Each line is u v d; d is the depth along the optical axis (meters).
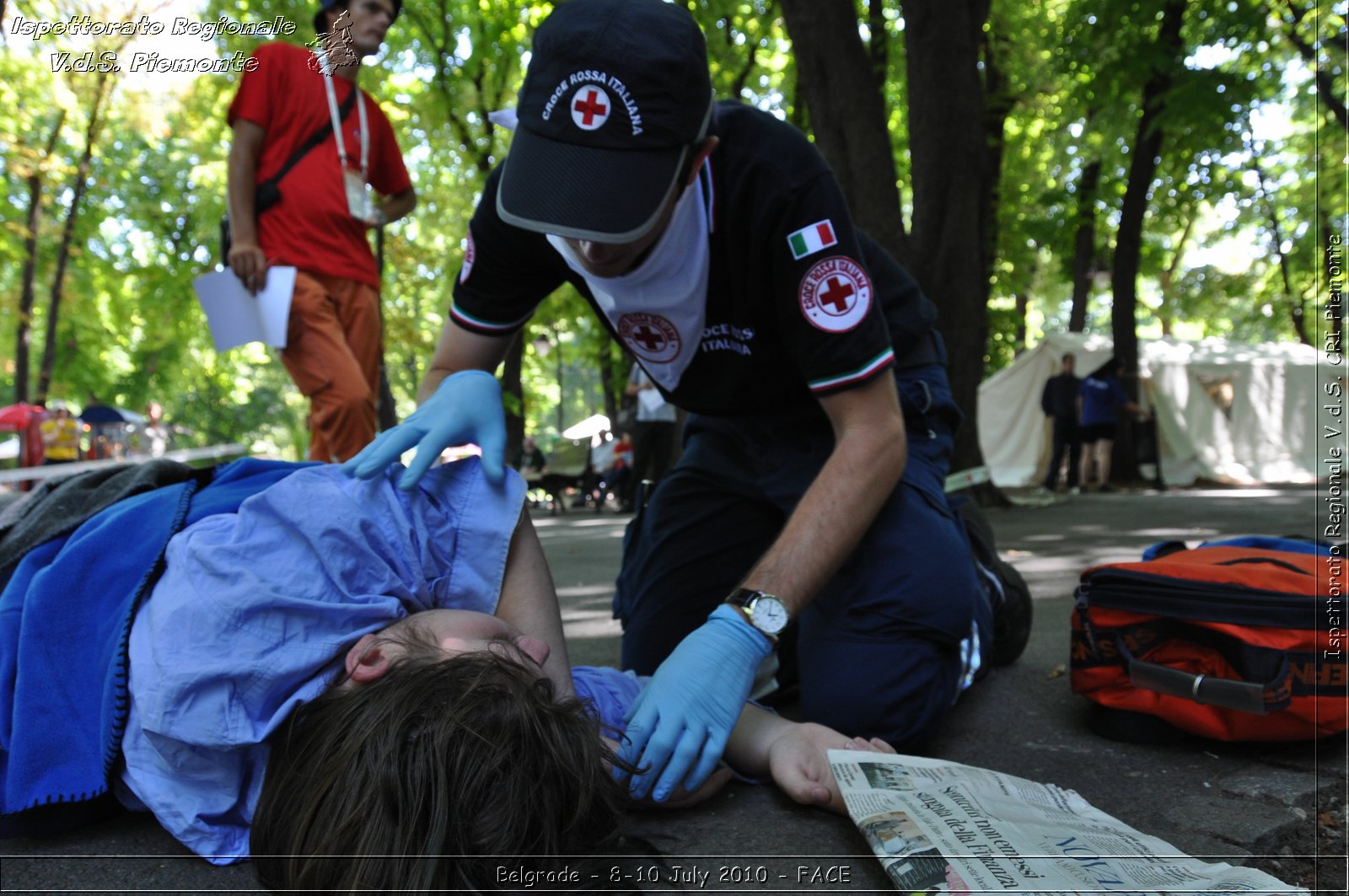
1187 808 1.55
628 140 1.42
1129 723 1.86
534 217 1.42
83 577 1.47
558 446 12.97
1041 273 21.72
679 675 1.48
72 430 13.97
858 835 1.41
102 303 18.97
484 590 1.50
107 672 1.40
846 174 6.98
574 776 1.04
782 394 2.00
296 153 3.13
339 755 1.01
